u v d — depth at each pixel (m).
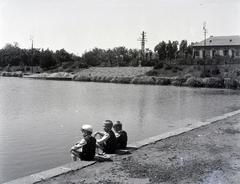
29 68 103.56
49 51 109.12
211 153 7.96
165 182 5.74
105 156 7.52
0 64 111.00
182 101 28.94
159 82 60.53
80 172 6.31
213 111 21.84
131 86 54.88
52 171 6.32
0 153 10.01
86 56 99.00
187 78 57.66
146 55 91.62
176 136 10.20
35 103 26.30
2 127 14.88
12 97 31.81
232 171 6.43
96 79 72.62
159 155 7.74
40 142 11.62
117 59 100.88
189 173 6.29
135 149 8.35
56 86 52.44
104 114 19.91
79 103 26.55
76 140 12.05
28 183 5.65
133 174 6.20
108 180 5.82
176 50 94.38
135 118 18.22
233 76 54.53
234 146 8.77
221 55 73.19
